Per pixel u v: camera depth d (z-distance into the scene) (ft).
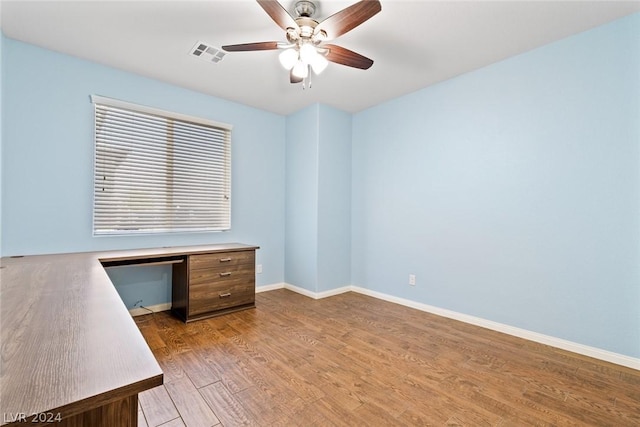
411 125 11.19
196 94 11.11
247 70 9.45
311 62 6.34
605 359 7.04
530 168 8.24
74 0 6.28
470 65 9.06
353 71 9.46
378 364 6.85
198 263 9.54
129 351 2.55
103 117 9.20
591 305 7.28
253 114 12.79
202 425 4.85
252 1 6.33
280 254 13.70
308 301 11.79
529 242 8.27
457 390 5.87
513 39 7.67
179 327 8.97
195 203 11.16
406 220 11.35
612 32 6.95
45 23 7.11
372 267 12.60
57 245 8.52
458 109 9.79
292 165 13.46
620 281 6.90
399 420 5.00
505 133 8.72
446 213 10.13
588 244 7.32
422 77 9.87
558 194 7.77
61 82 8.52
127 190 9.64
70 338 2.79
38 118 8.20
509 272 8.64
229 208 12.05
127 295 9.84
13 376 2.10
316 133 12.25
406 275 11.34
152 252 8.89
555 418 5.08
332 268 12.76
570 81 7.56
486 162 9.12
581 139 7.41
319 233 12.28
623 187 6.85
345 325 9.24
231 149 12.12
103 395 1.97
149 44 8.02
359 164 13.20
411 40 7.71
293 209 13.39
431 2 6.27
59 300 3.98
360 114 13.17
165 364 6.76
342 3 6.31
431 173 10.56
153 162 10.16
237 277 10.48
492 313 8.99
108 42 7.93
